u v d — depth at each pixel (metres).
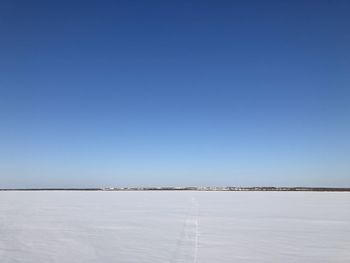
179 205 23.83
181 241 10.14
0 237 10.84
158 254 8.48
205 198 34.75
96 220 15.06
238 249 8.98
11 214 17.45
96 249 9.06
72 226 13.27
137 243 9.88
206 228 12.65
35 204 24.66
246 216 16.39
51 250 8.95
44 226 13.25
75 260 7.91
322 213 17.69
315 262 7.67
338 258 8.02
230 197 37.19
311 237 10.68
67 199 32.12
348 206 22.52
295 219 15.16
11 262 7.71
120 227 13.01
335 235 11.02
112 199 32.31
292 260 7.83
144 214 17.56
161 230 12.26
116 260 7.90
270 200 30.33
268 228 12.55
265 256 8.21
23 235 11.21
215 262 7.69
